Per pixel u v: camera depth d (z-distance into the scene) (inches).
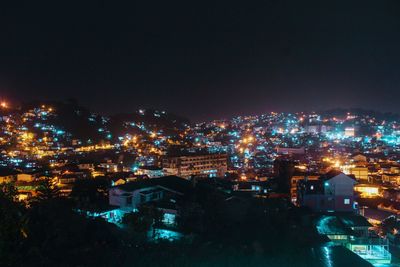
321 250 1365.7
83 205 1660.9
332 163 4303.6
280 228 1517.0
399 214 2180.1
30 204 1525.6
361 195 2760.8
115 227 1459.2
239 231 1450.5
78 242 1258.6
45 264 1046.4
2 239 691.4
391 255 1610.5
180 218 1567.4
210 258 1210.6
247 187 2625.5
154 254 1208.2
